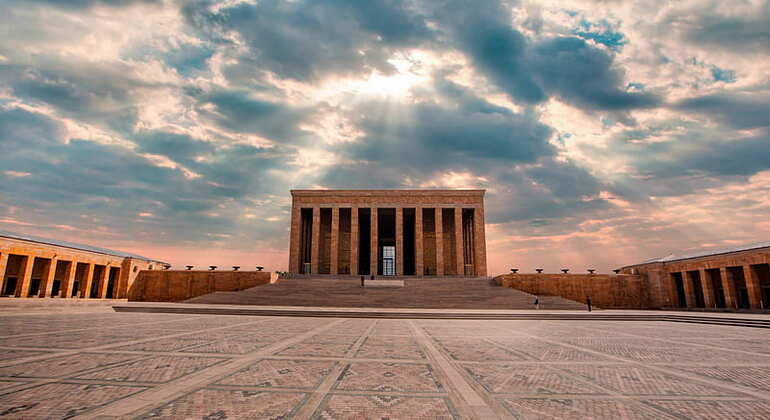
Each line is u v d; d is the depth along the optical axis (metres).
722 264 39.66
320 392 6.78
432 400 6.37
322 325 19.98
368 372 8.48
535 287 45.12
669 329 20.22
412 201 63.00
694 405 6.26
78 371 7.96
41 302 32.69
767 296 38.28
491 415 5.64
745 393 7.01
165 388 6.77
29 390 6.49
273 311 26.92
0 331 14.80
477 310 31.80
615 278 45.59
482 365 9.47
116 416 5.26
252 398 6.31
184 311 27.98
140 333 14.73
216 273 47.66
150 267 54.94
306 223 69.38
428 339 14.65
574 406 6.12
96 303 40.53
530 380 7.89
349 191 63.53
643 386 7.48
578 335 16.66
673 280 45.47
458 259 61.25
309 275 52.34
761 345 13.83
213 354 10.34
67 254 44.19
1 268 37.16
